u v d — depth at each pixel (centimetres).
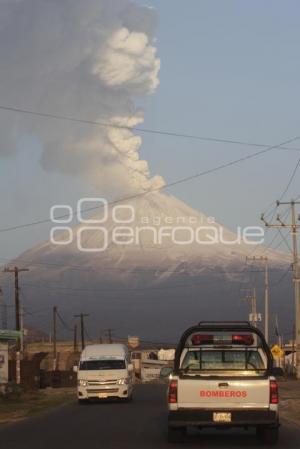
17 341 6438
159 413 3216
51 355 10819
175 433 2073
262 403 1966
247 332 2102
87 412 3372
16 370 6144
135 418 2947
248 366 2083
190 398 1978
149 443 2083
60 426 2666
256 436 2223
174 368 2078
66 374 7838
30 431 2508
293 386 5806
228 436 2278
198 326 2102
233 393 1969
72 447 2000
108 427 2570
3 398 4641
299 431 2445
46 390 6506
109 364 4116
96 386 4038
